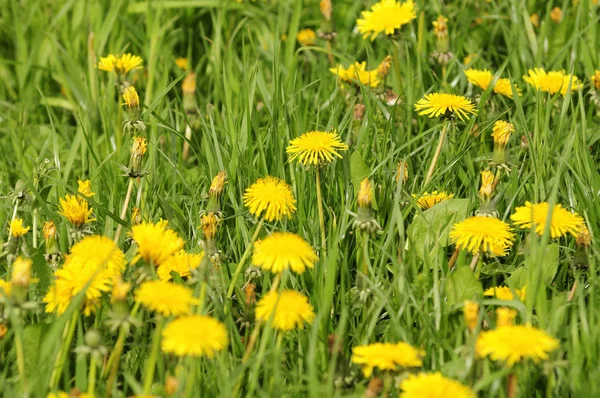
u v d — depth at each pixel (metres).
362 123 4.52
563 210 3.37
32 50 6.18
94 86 5.71
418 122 4.98
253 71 5.01
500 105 5.32
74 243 3.70
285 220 3.94
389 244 3.61
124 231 3.80
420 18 5.66
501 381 2.88
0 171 5.17
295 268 2.86
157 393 2.98
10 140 5.51
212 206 3.80
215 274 3.26
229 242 4.04
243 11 6.33
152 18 6.17
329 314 3.26
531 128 5.03
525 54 5.66
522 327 2.64
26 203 3.97
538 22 6.08
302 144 3.75
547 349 2.59
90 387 2.77
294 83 5.04
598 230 4.02
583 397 2.82
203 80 6.04
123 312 2.81
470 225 3.30
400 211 3.86
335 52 5.45
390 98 5.14
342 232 3.68
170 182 4.74
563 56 5.43
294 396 2.97
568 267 3.86
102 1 6.45
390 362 2.71
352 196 4.13
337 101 5.29
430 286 3.48
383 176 4.12
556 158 4.35
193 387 2.86
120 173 4.59
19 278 2.82
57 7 6.70
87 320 3.28
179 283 3.35
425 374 2.65
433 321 3.28
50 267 3.38
